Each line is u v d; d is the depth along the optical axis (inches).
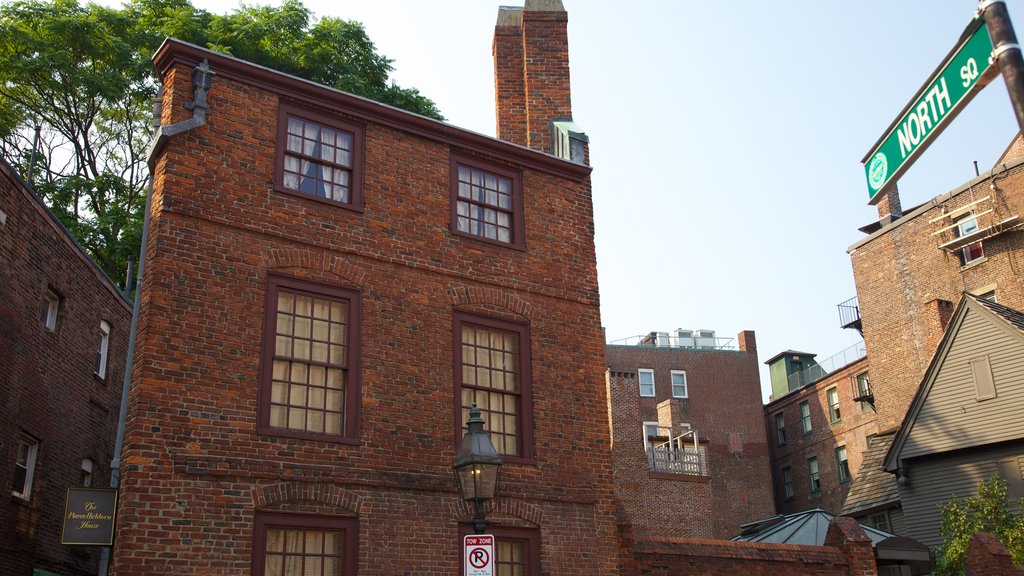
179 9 1180.5
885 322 1550.2
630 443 1355.8
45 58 1079.0
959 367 1063.6
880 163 278.2
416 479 550.9
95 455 795.4
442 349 591.2
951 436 1050.7
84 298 763.4
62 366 719.7
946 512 920.9
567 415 631.8
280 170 563.5
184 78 546.6
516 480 590.6
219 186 534.9
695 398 2145.7
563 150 727.1
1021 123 217.2
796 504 2085.4
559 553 591.2
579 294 670.5
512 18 854.5
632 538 622.5
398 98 1217.4
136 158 1245.1
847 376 1957.4
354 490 527.2
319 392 538.9
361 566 515.8
